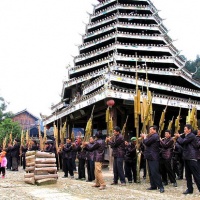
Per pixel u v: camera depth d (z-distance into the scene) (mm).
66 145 16453
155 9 36906
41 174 12703
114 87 23156
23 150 24078
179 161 15430
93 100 24391
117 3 34750
